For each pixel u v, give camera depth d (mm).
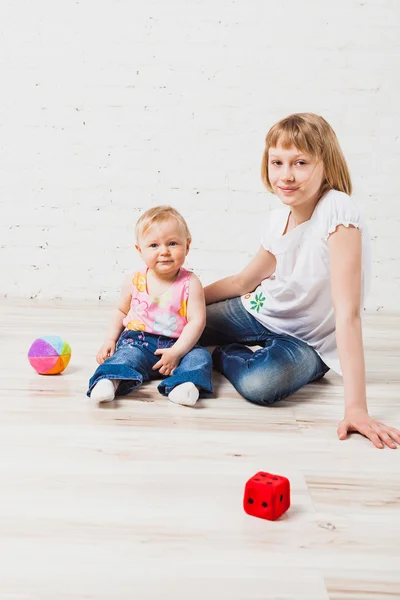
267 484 1007
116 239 2721
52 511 1016
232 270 2717
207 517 1014
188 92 2627
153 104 2639
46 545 926
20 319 2352
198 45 2602
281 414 1467
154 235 1651
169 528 979
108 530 969
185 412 1462
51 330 2201
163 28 2598
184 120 2643
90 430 1338
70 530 965
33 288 2762
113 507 1034
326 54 2586
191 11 2586
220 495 1082
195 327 1668
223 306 1813
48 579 853
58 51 2619
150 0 2582
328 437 1336
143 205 2697
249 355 1648
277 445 1288
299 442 1307
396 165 2637
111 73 2627
